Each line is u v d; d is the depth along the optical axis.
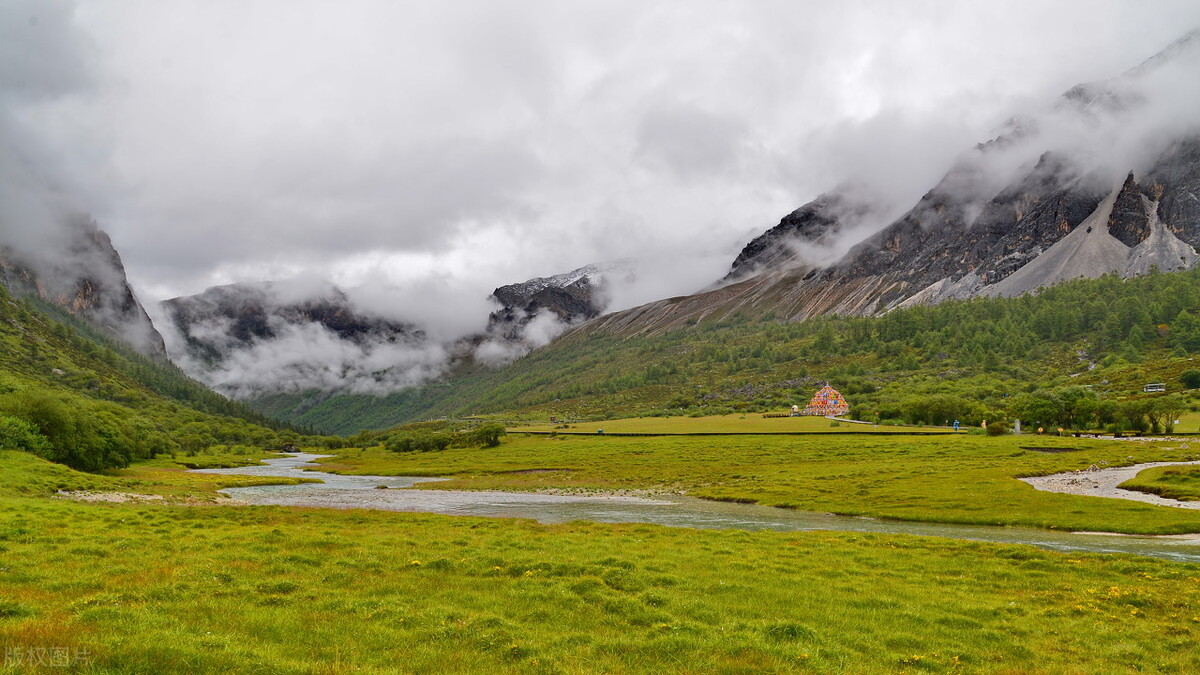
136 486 88.88
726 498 92.62
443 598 26.14
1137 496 75.38
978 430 173.00
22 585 24.53
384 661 18.39
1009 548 44.47
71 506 53.00
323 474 158.50
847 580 33.56
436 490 114.00
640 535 49.00
